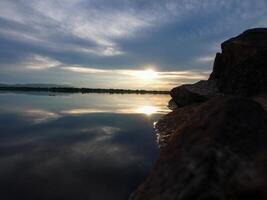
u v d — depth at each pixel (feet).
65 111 96.99
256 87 75.56
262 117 25.99
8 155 40.14
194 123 26.73
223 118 24.11
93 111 99.71
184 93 88.22
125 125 68.95
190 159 21.50
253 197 17.89
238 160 20.03
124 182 31.60
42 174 33.24
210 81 95.25
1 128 60.54
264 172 18.71
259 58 76.74
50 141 49.67
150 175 25.34
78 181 31.48
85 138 52.95
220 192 18.54
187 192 19.34
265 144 22.25
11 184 29.99
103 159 39.70
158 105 141.18
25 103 128.77
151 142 50.62
